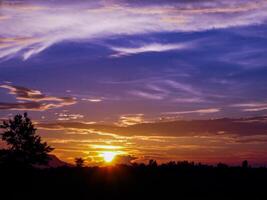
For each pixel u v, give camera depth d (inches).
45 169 1723.7
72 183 1568.7
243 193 1539.1
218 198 1460.4
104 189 1540.4
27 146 1514.5
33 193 1400.1
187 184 1662.2
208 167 1971.0
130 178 1734.7
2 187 1424.7
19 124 1512.1
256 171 1893.5
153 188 1605.6
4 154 1505.9
